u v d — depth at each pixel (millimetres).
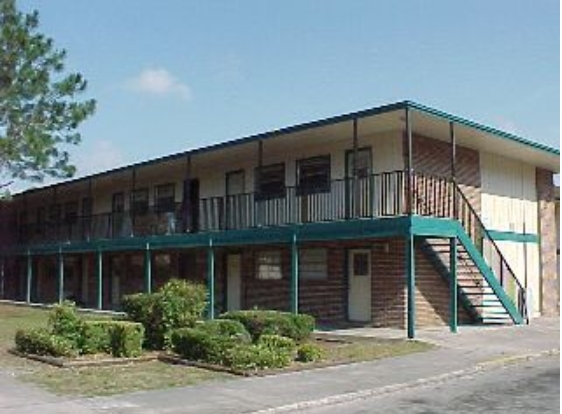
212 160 27734
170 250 28656
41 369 13969
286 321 17438
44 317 26219
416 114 19672
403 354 15906
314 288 24391
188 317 16344
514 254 26812
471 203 24594
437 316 22391
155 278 32781
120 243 29750
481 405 10805
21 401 10828
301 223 22078
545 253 28750
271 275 26328
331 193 23250
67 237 35781
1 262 41938
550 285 28938
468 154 24750
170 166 29141
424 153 22766
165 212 30297
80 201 38906
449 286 22656
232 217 26891
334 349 16562
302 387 12023
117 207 35625
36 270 42406
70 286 39156
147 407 10445
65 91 26438
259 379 12820
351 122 20672
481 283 23000
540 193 28828
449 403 11008
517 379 13344
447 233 20062
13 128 25641
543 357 16359
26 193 38500
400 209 20578
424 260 22188
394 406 10820
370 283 22734
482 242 23562
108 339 15680
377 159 22531
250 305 27062
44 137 25625
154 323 16328
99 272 31172
